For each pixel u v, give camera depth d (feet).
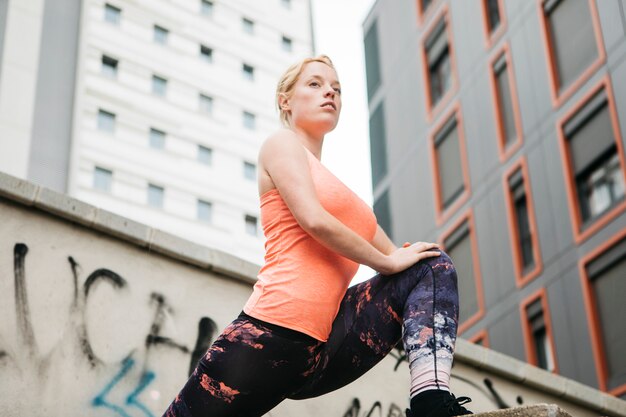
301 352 8.11
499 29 89.45
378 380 16.99
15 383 12.14
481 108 89.86
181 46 172.04
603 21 75.36
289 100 9.41
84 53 149.07
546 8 82.99
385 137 109.60
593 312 70.64
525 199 81.51
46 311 12.92
